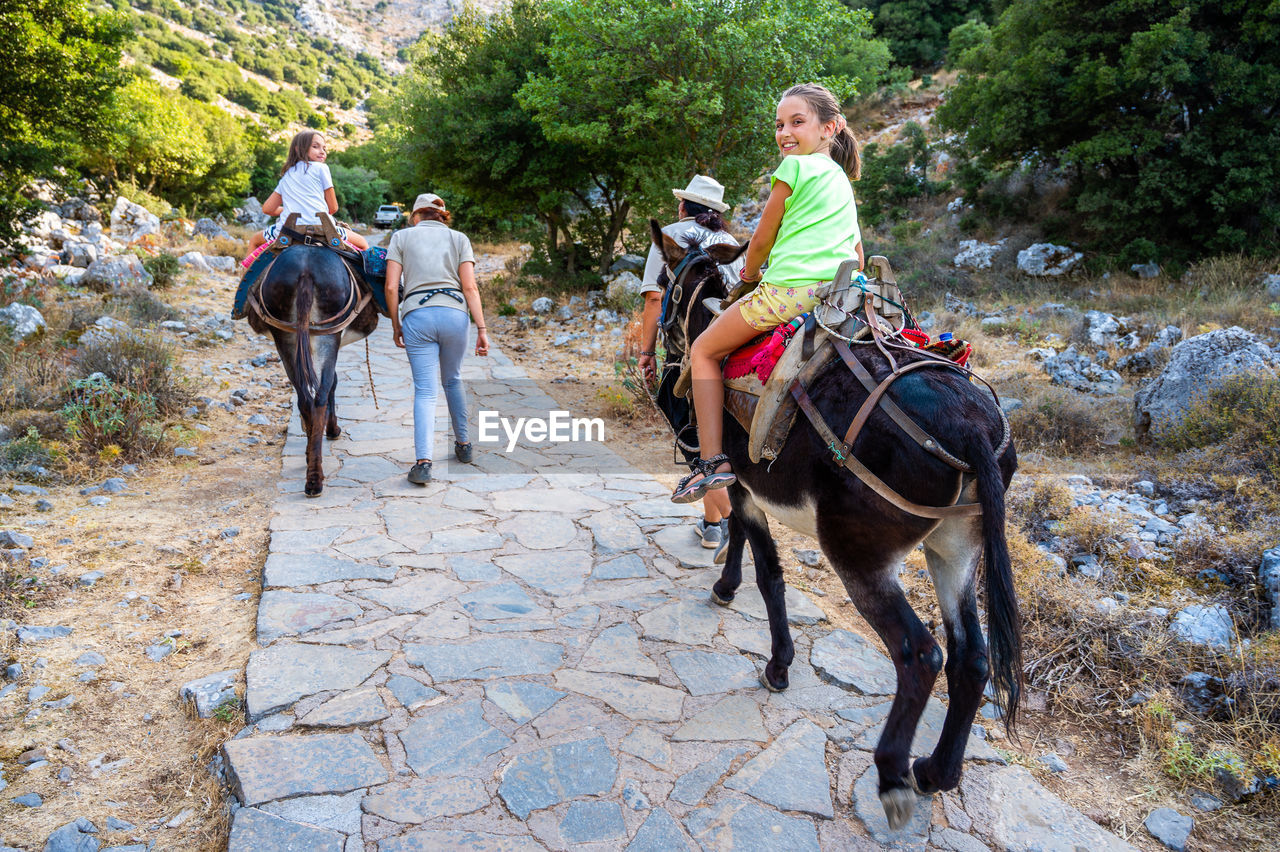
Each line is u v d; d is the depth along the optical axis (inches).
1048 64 565.0
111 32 460.8
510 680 134.5
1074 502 201.2
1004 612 87.8
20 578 160.2
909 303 506.6
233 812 102.5
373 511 209.5
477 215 943.0
